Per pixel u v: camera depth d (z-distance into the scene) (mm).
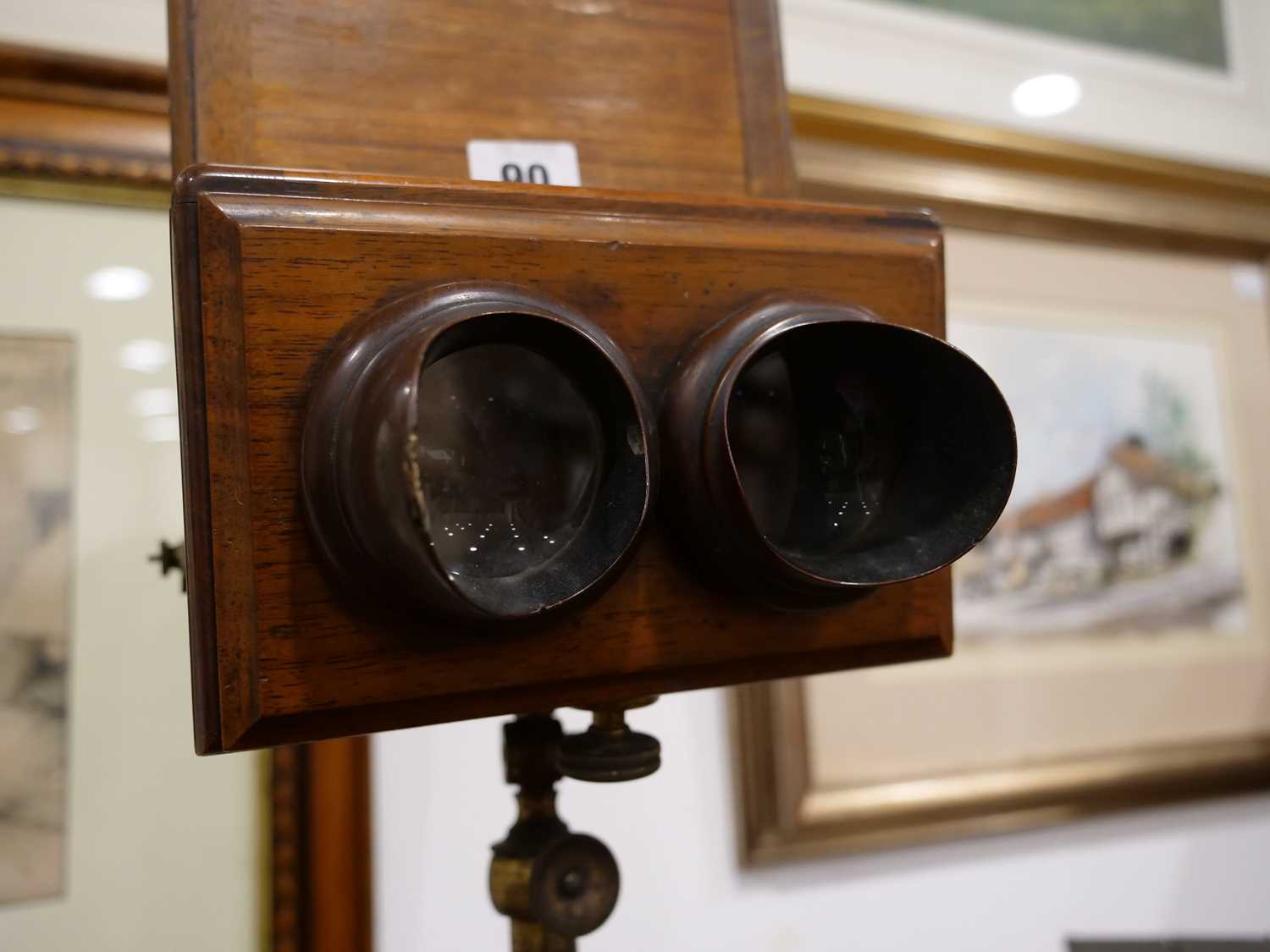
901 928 992
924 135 1064
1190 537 1178
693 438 370
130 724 757
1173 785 1120
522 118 473
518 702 374
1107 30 1240
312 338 344
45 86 760
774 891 948
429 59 459
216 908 763
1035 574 1094
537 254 378
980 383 375
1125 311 1184
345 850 780
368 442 302
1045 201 1129
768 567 368
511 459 353
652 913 898
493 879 474
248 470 335
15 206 759
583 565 349
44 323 760
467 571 339
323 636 339
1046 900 1059
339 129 438
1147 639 1141
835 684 997
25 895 721
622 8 506
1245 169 1271
